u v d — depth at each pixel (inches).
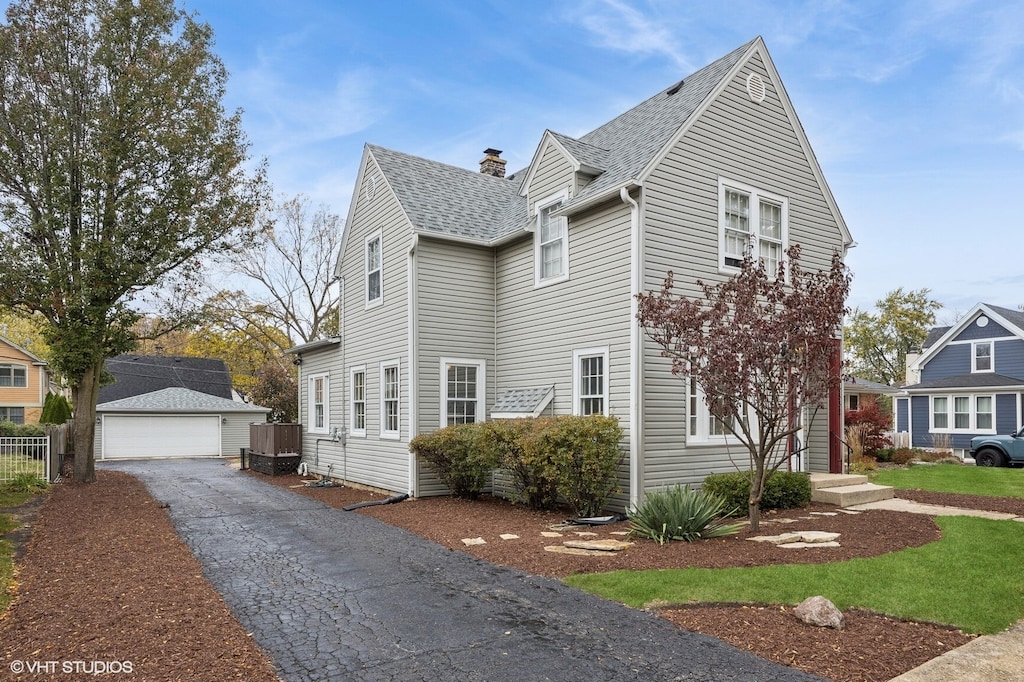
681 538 318.0
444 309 528.1
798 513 398.3
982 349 1050.7
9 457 625.6
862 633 194.2
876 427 798.5
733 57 478.6
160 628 208.5
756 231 469.7
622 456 406.6
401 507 466.6
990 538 310.5
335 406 679.1
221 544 344.2
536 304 499.8
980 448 808.9
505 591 248.5
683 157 428.5
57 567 287.4
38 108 597.9
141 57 633.6
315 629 210.8
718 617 209.5
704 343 315.6
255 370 1470.2
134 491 576.7
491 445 430.6
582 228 453.4
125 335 648.4
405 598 243.4
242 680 170.1
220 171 666.2
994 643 186.5
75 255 594.9
